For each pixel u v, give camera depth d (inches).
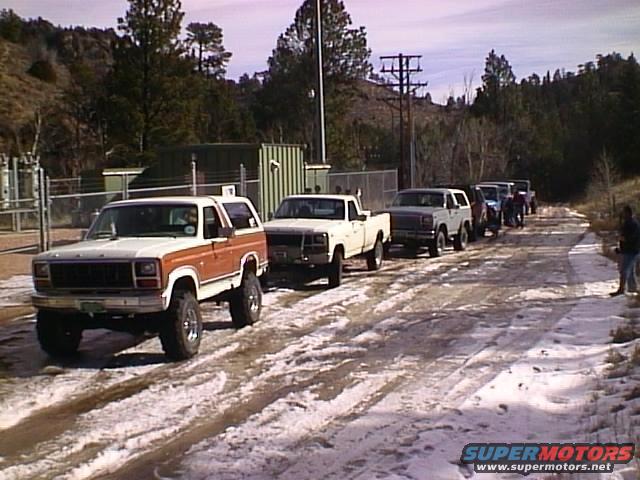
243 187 889.5
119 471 264.5
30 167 1427.2
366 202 1432.1
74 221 1116.5
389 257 989.2
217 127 2491.4
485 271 823.7
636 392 336.5
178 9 1718.8
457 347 452.4
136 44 1689.2
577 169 3735.2
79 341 445.1
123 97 1692.9
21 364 417.7
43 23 4035.4
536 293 657.0
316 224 696.4
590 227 1572.3
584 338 465.4
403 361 418.9
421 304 607.5
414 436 296.0
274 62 2524.6
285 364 413.1
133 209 466.6
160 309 400.8
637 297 585.0
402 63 2153.1
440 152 2965.1
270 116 2588.6
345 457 275.3
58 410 335.3
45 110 2348.7
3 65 2593.5
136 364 415.5
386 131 3828.7
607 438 284.8
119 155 1768.0
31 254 847.1
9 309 575.2
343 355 435.2
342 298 634.8
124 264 398.0
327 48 2390.5
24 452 284.0
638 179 2901.1
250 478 256.7
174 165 1188.5
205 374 392.2
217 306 593.9
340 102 2394.2
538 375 382.0
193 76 1753.2
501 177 3292.3
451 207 1039.0
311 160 2095.2
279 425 311.6
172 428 309.3
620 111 3597.4
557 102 5743.1
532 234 1409.9
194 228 454.3
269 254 676.1
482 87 4458.7
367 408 334.3
